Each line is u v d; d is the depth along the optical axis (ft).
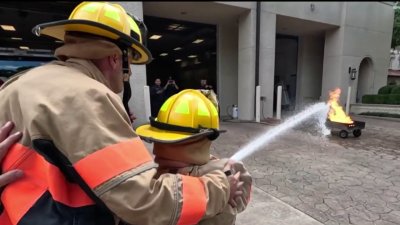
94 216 2.68
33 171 2.75
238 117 33.17
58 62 3.10
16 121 2.80
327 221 8.23
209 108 3.94
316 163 13.52
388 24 30.40
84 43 3.06
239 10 28.30
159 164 3.89
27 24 19.04
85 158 2.38
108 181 2.38
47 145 2.43
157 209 2.52
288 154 15.51
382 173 11.16
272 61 31.19
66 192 2.63
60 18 18.33
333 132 20.72
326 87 34.78
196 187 2.84
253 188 10.79
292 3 28.48
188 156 3.71
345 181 10.89
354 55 33.22
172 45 39.60
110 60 3.23
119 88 3.41
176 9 22.15
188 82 42.57
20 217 2.65
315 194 10.06
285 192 10.36
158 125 3.87
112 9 3.28
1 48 19.61
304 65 41.50
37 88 2.67
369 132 17.20
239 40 31.27
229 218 3.39
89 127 2.43
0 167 2.90
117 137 2.55
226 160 3.89
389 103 21.39
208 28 33.83
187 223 2.71
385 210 8.64
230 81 35.88
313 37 41.45
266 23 29.58
